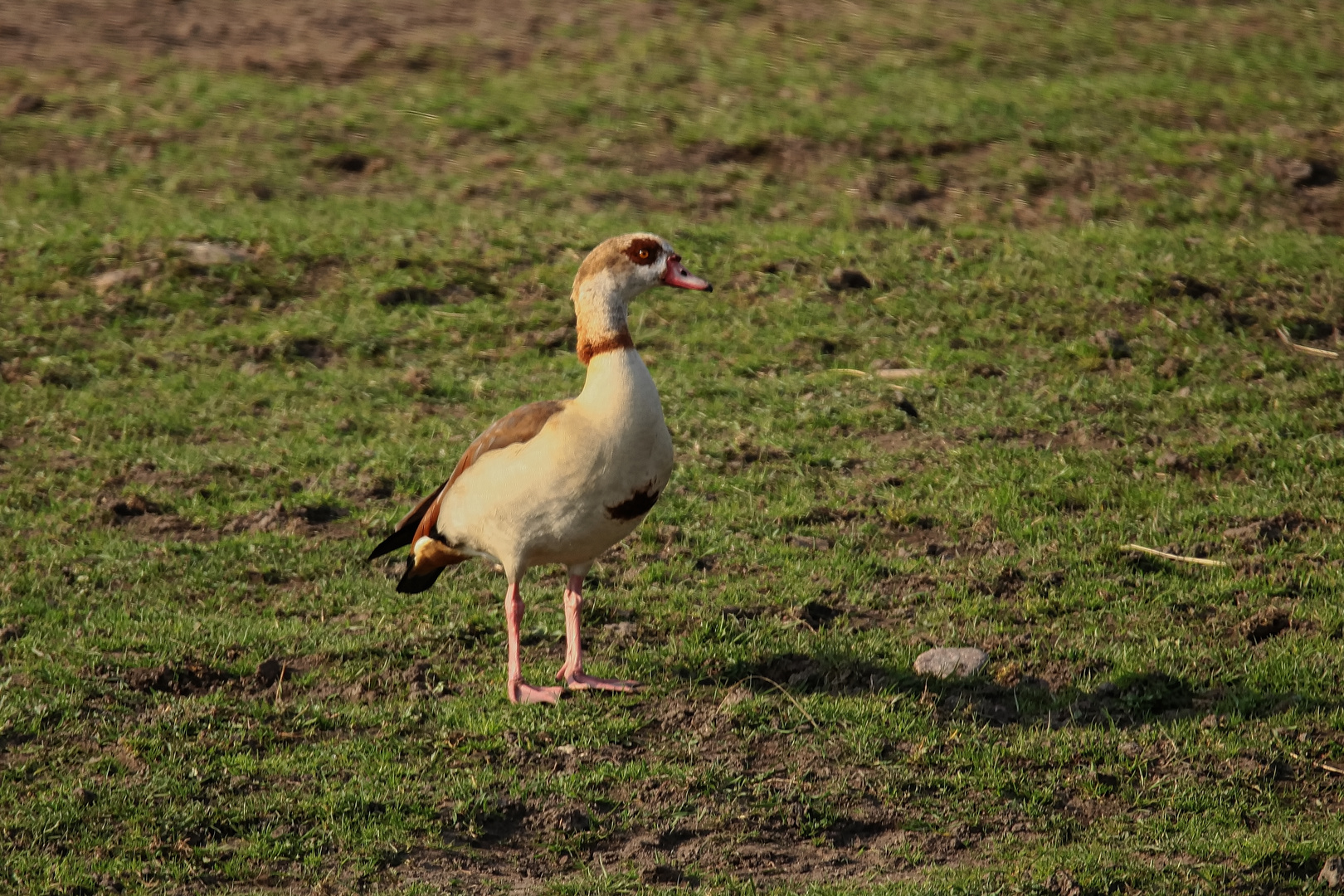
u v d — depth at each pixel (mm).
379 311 17672
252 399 15422
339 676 9922
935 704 9500
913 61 27047
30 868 7504
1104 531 12266
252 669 9945
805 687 9805
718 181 22281
